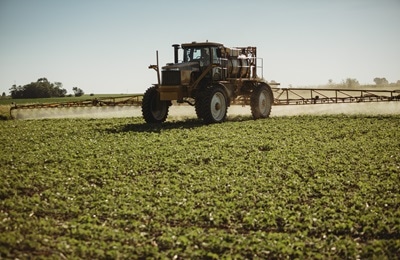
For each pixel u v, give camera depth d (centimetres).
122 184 1041
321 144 1465
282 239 739
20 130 1867
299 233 764
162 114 2072
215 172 1144
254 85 2241
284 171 1149
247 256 686
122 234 745
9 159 1242
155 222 814
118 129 1834
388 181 1034
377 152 1336
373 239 756
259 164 1217
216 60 2009
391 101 2277
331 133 1675
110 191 998
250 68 2214
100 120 2292
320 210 860
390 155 1297
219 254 691
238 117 2322
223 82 2016
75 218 841
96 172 1130
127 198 938
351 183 1041
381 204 893
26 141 1573
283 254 685
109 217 849
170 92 1917
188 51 2031
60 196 955
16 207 866
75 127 1953
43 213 862
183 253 681
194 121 2128
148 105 2000
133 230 789
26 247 680
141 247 701
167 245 721
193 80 1973
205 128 1792
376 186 1009
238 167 1175
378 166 1170
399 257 676
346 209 866
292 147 1417
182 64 1958
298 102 2366
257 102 2159
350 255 682
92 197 952
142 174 1141
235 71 2122
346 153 1333
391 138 1545
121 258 661
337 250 700
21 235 711
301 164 1210
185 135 1617
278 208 878
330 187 1025
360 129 1734
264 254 687
